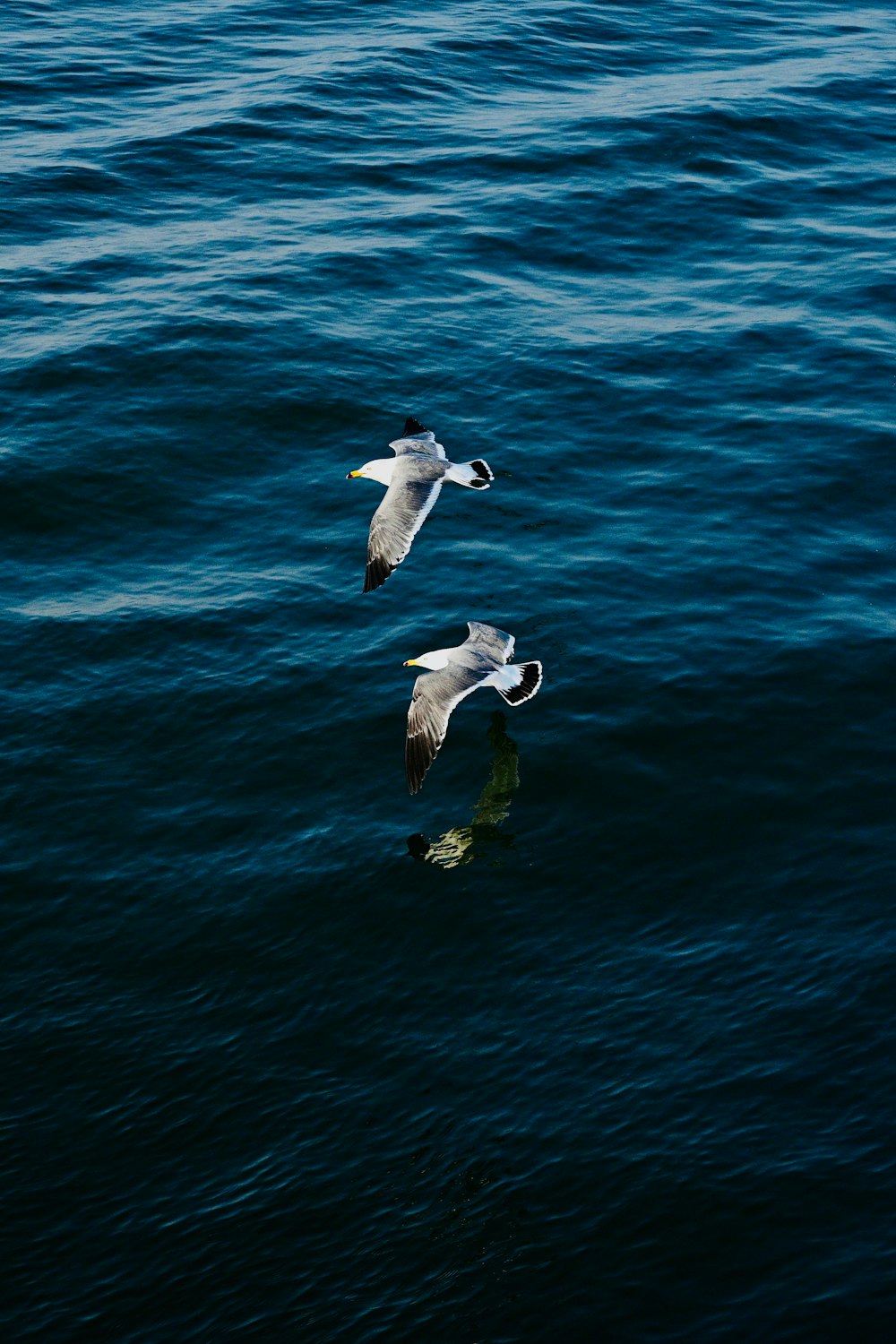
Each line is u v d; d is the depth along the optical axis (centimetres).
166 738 2681
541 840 2452
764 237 4572
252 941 2281
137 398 3634
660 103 5462
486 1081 2047
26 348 3800
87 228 4438
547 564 3116
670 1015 2133
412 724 2061
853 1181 1873
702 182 4881
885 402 3700
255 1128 1994
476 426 3584
